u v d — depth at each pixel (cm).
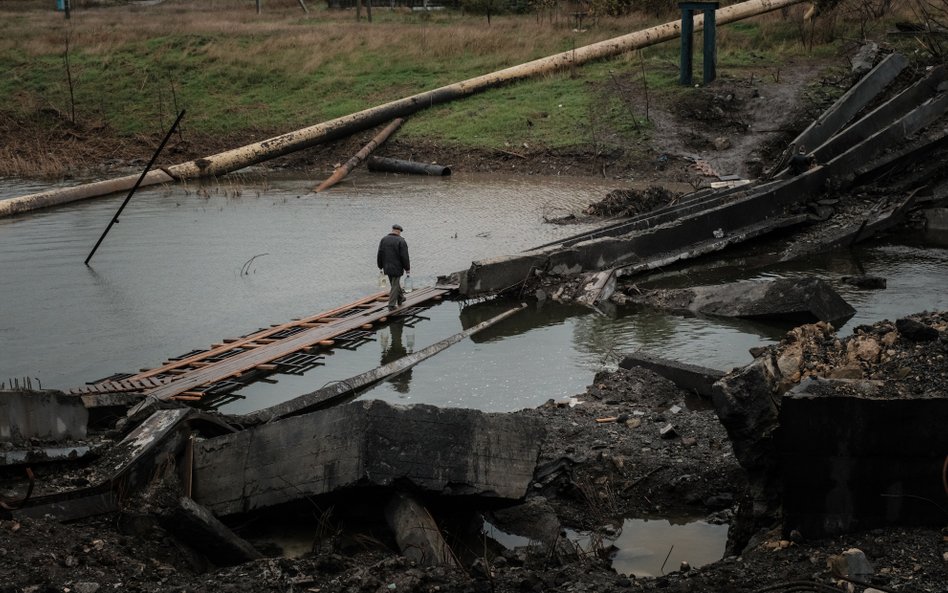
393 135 3488
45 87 4009
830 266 1956
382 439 851
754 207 2178
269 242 2233
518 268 1844
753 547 727
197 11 5794
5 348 1496
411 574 695
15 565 677
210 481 875
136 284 1883
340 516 883
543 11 4781
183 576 716
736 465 936
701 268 2002
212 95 3934
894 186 2364
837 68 3341
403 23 4834
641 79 3534
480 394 1274
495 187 2911
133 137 3681
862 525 693
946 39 3284
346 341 1548
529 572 713
